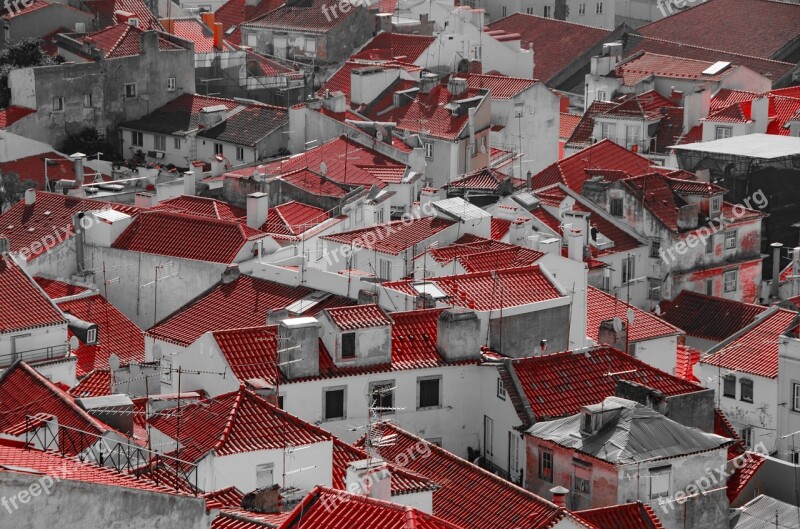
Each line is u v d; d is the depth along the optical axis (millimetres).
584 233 186375
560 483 121500
